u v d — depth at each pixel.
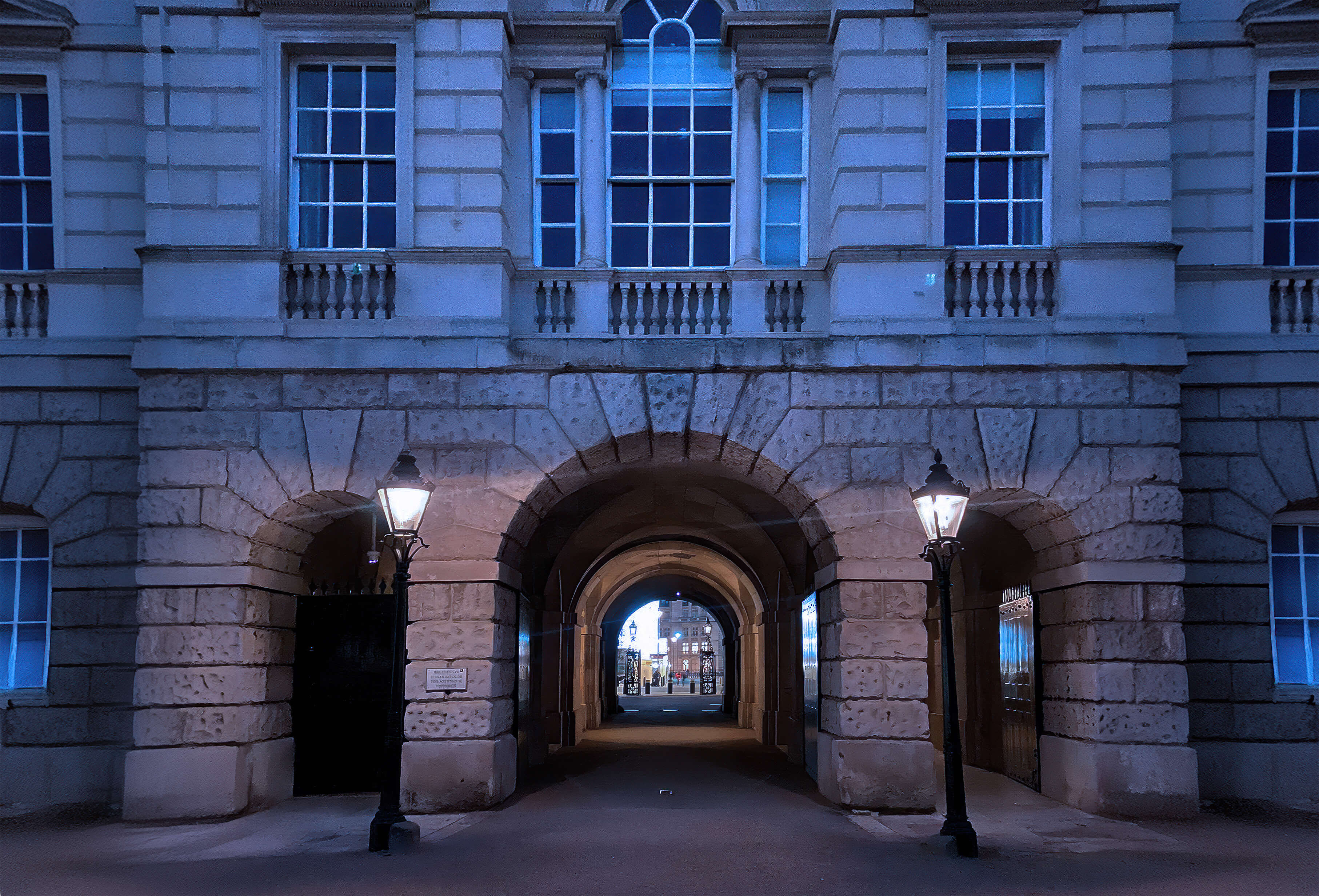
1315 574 13.64
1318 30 13.57
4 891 8.75
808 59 13.94
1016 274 13.09
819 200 13.77
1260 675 13.16
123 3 14.02
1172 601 12.45
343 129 13.58
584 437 12.77
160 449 12.69
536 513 13.66
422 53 13.26
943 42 13.25
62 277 13.59
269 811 12.89
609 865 9.54
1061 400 12.71
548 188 14.03
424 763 12.38
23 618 13.86
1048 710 13.79
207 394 12.77
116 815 12.74
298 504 12.84
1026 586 14.89
